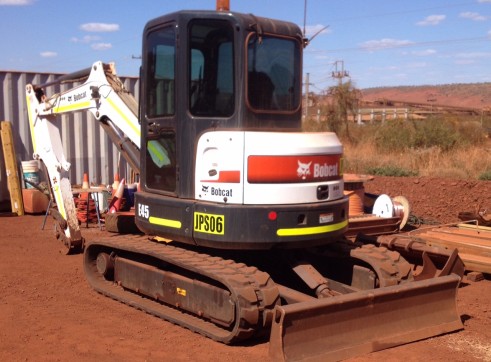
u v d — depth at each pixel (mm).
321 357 4996
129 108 7469
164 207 6012
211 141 5566
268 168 5441
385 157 18344
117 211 10492
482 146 23078
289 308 4855
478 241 8461
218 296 5512
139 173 6891
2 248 9320
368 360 5148
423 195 12820
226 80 5562
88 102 8125
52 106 8906
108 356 5223
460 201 12406
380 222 9422
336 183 5961
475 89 125562
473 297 7215
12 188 12188
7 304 6656
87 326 5980
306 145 5621
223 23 5551
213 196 5586
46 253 9055
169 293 6184
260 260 6371
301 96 6066
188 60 5691
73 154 12961
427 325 5770
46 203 12375
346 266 6590
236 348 5430
